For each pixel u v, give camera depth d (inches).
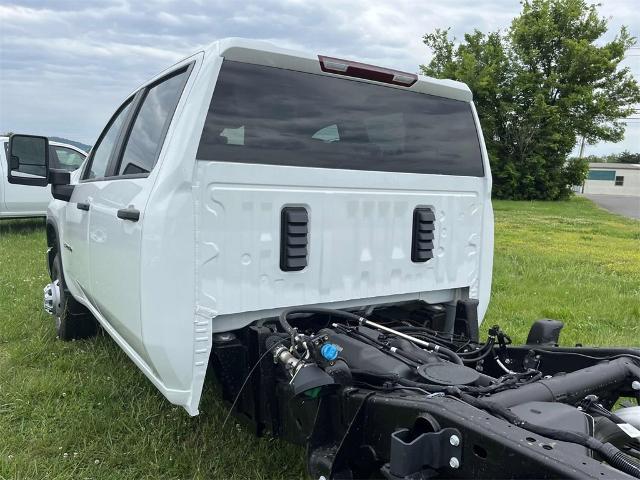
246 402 109.7
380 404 85.4
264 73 107.6
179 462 118.6
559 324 124.6
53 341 191.8
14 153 153.8
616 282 313.4
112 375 161.2
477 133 142.2
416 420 78.5
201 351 100.0
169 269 97.1
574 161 1326.3
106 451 124.0
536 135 1290.6
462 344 123.0
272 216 106.4
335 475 87.1
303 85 112.7
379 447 86.3
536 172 1294.3
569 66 1299.2
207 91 100.5
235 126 103.3
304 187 110.2
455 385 89.5
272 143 107.7
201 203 98.7
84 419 135.8
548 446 66.1
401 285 127.0
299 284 110.7
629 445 86.3
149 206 100.0
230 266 102.1
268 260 106.4
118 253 116.9
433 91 133.0
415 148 130.2
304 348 95.0
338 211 115.2
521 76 1279.5
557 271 342.6
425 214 128.6
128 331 114.4
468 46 1402.6
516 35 1315.2
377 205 121.4
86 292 159.5
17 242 417.1
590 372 99.8
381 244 122.9
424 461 72.8
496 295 275.6
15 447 124.1
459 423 72.6
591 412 91.2
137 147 126.5
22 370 165.6
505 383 92.7
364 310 125.5
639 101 1336.1
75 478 114.0
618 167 2426.2
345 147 118.0
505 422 73.3
